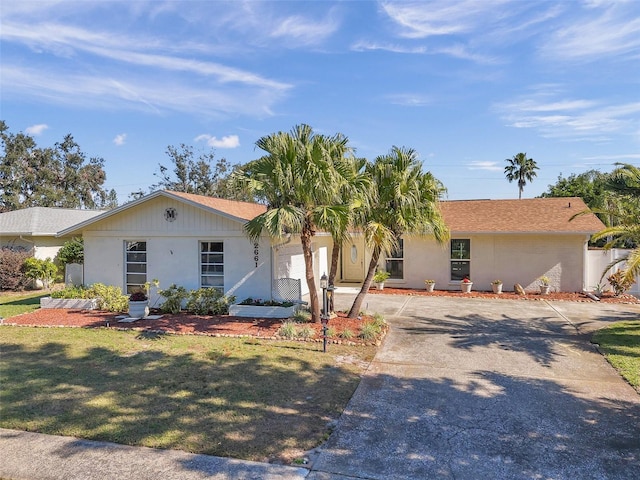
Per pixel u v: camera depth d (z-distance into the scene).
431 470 4.18
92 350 8.44
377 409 5.65
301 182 8.85
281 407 5.71
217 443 4.71
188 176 44.44
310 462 4.34
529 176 55.84
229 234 12.54
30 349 8.52
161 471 4.16
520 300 14.42
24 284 18.58
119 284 13.56
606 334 9.57
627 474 4.09
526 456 4.44
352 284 18.38
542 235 15.69
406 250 17.25
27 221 20.97
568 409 5.64
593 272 16.12
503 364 7.61
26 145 42.19
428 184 10.34
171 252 13.08
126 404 5.80
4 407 5.71
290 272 13.81
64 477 4.08
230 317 11.45
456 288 16.69
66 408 5.68
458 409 5.65
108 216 13.40
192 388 6.39
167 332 9.84
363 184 9.71
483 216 17.25
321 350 8.41
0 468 4.24
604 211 10.45
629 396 6.08
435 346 8.80
